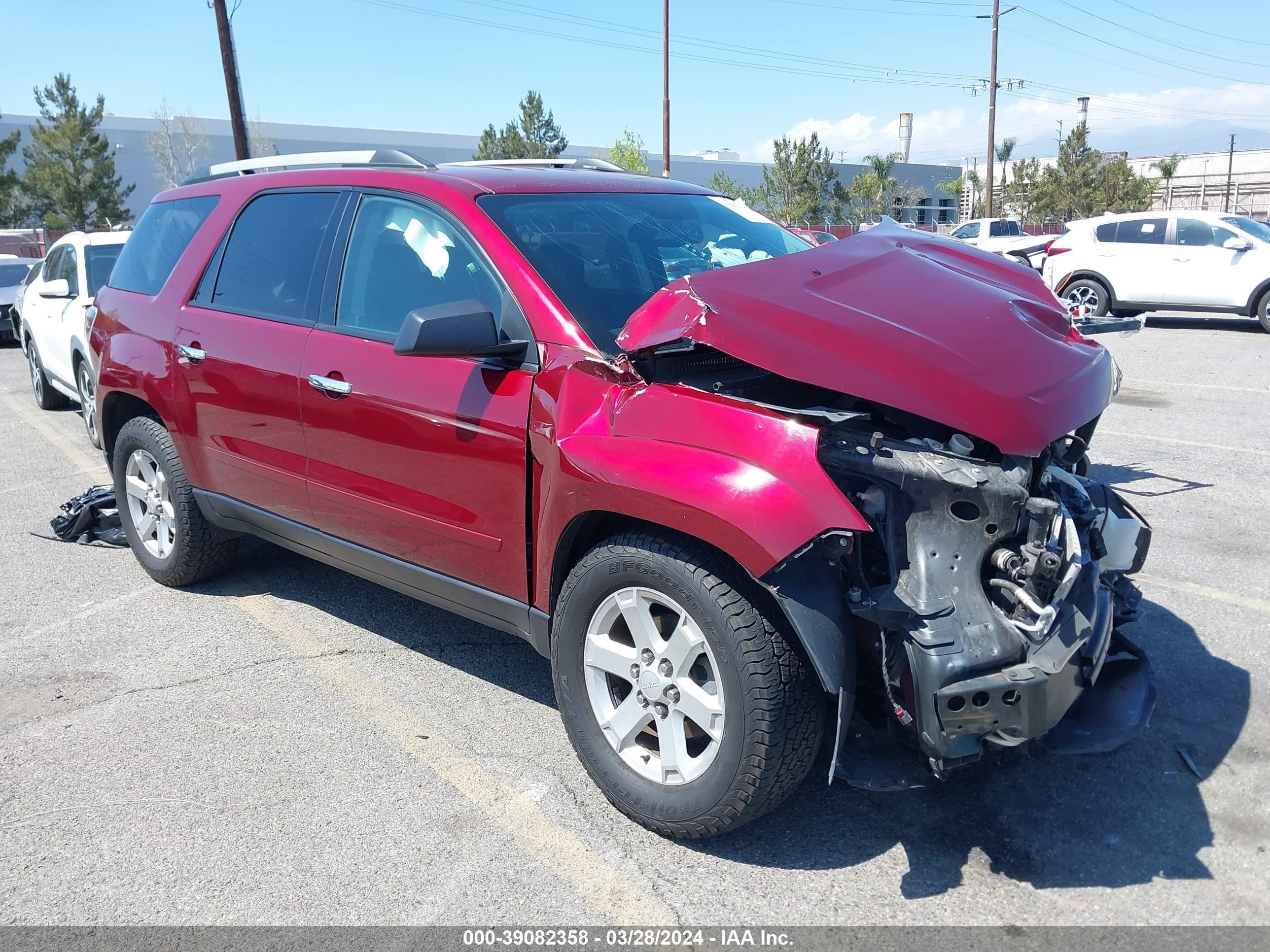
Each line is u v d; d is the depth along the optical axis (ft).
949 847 9.17
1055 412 8.62
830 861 9.04
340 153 13.41
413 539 11.33
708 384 9.19
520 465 9.91
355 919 8.46
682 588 8.54
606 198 12.27
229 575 16.69
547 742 11.25
